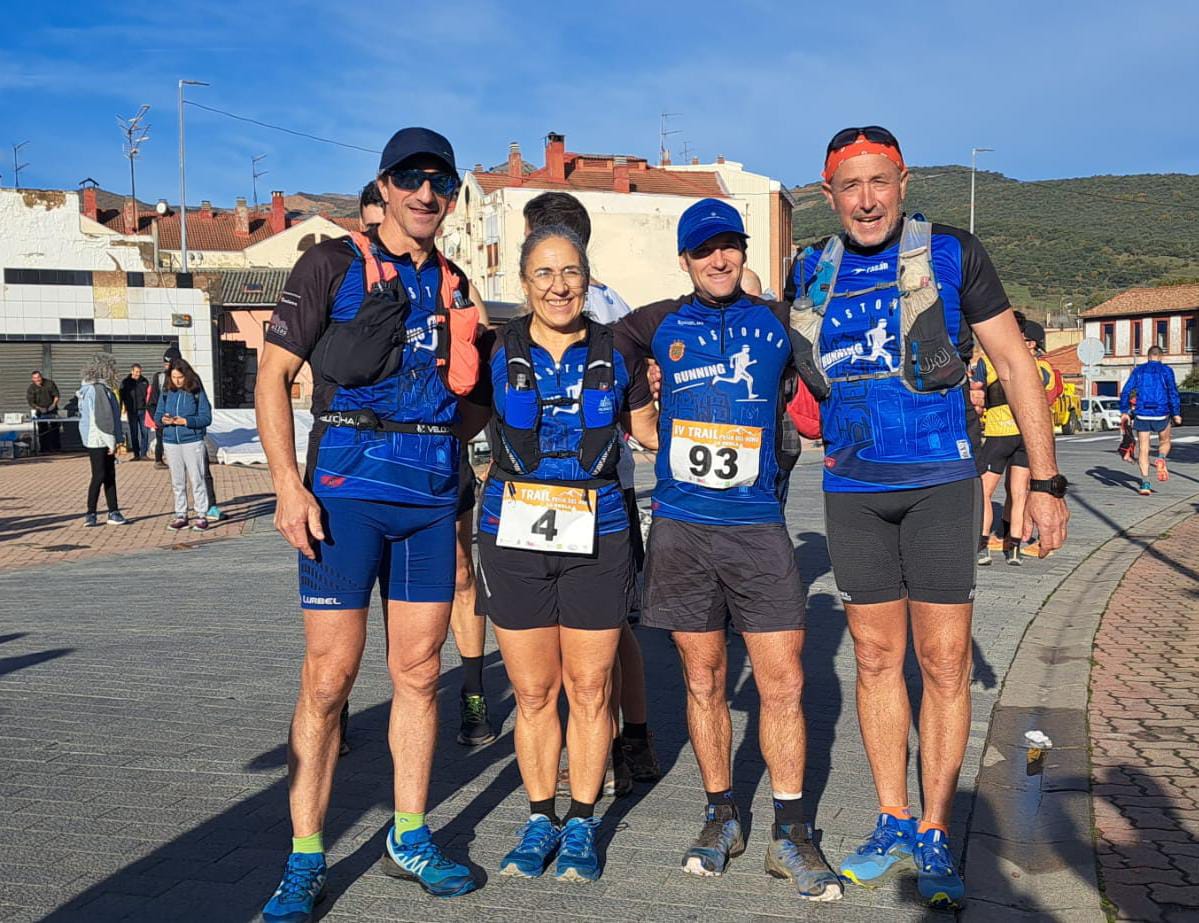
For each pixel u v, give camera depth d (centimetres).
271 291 3284
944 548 342
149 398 2267
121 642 709
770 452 361
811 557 996
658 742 502
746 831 398
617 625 367
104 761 469
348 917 333
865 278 347
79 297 2984
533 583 364
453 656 660
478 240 5444
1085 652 641
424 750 354
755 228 5466
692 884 356
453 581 356
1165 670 595
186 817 408
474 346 354
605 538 366
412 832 352
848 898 345
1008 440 962
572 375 366
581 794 371
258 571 1020
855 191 343
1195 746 469
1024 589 859
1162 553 1011
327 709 338
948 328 339
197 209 7294
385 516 338
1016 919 327
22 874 360
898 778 363
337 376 332
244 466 2214
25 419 2808
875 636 357
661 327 369
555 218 425
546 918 332
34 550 1198
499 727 519
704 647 366
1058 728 504
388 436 338
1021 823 397
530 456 364
